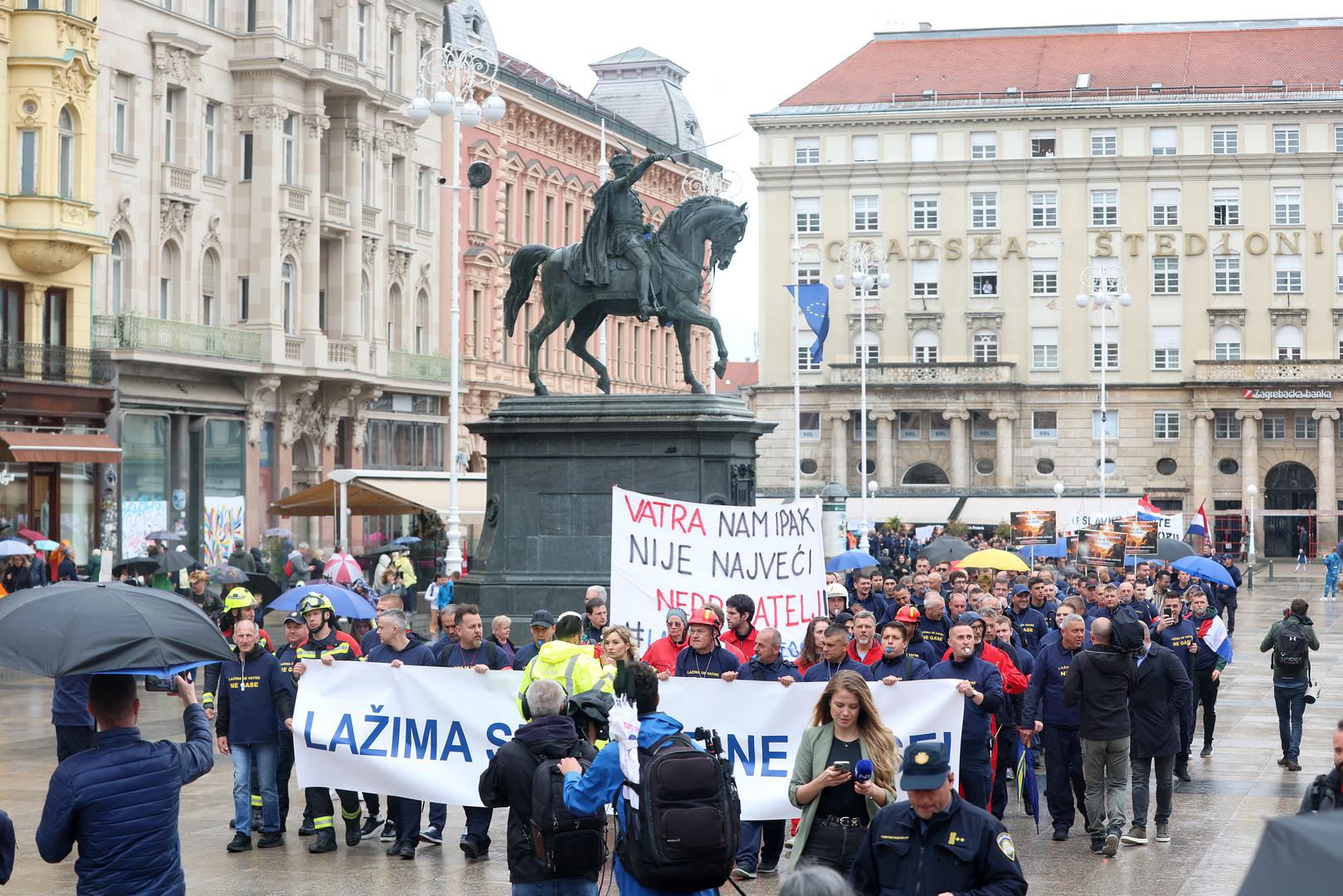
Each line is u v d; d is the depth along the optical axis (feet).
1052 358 349.41
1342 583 256.32
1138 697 54.24
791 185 356.38
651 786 31.83
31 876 48.37
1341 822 17.04
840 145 354.95
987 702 48.91
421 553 176.86
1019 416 349.41
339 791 52.70
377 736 51.34
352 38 204.44
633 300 88.89
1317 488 341.41
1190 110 343.67
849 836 35.94
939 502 292.81
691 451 87.04
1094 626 53.06
